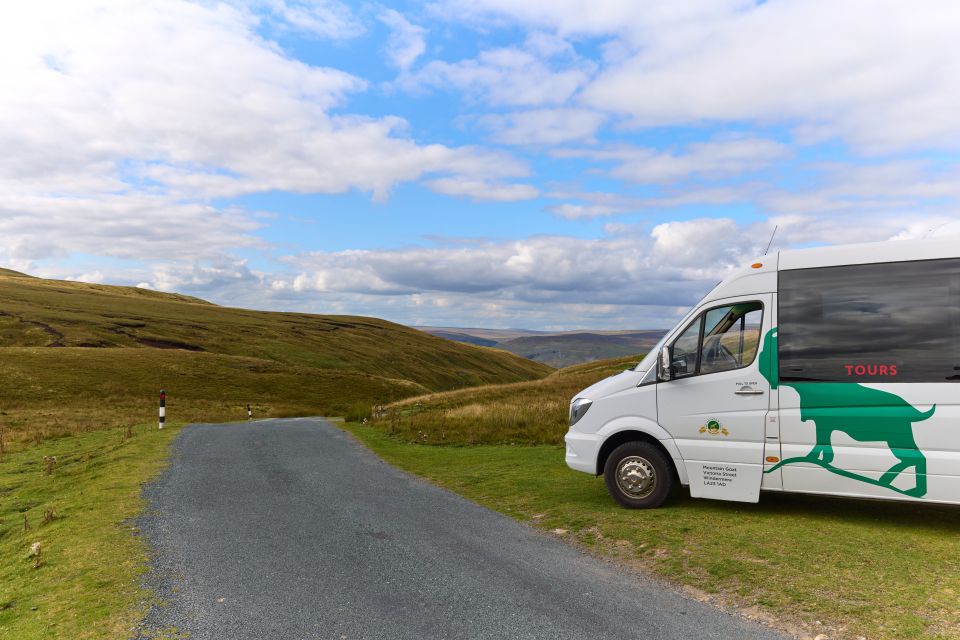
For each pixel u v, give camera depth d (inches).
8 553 262.7
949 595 175.8
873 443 247.0
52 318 3412.9
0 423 1128.8
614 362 2030.0
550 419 671.8
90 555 240.2
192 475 429.4
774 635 157.9
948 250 247.9
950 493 234.1
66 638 163.9
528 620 171.2
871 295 255.6
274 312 6038.4
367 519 297.7
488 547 246.8
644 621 169.2
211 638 161.8
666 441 286.0
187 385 2251.5
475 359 6250.0
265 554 239.8
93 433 824.3
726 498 273.4
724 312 282.0
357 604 185.3
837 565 204.1
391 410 970.1
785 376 264.4
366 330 5890.8
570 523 278.4
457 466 459.5
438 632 163.6
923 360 243.4
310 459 508.7
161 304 4982.8
